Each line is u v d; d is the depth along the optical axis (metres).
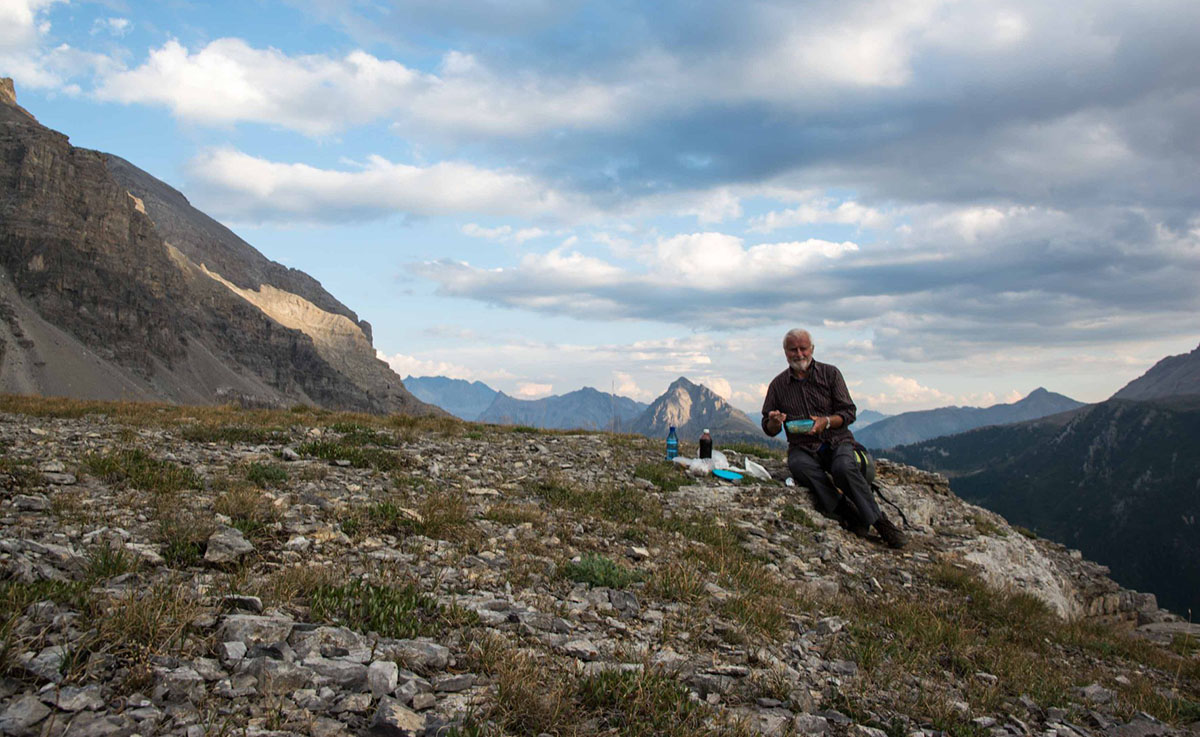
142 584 2.87
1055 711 3.39
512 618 3.14
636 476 6.14
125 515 3.83
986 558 5.82
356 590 3.09
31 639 2.18
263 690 2.16
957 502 7.07
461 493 4.96
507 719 2.19
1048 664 4.09
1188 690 4.31
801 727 2.60
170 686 2.08
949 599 4.84
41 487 4.11
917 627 4.07
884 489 6.42
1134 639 5.41
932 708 3.08
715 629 3.55
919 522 6.24
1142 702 3.81
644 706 2.46
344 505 4.32
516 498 5.11
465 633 2.86
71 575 2.90
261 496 4.25
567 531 4.48
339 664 2.34
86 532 3.56
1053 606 5.63
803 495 6.08
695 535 4.91
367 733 2.03
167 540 3.56
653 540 4.65
